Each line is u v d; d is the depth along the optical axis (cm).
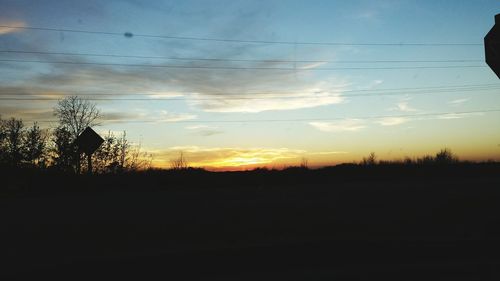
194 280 993
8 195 3753
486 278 927
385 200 2420
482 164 6519
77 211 2308
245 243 1395
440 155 7444
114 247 1401
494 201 2156
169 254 1250
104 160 4672
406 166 6356
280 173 5712
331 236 1486
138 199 2933
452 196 2430
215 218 1886
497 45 1538
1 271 1109
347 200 2470
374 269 1045
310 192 3069
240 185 4225
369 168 6203
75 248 1397
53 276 1055
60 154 4588
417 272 998
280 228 1645
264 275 1022
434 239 1393
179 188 4041
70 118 4791
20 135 4897
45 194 3722
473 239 1373
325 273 1021
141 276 1041
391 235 1488
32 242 1500
